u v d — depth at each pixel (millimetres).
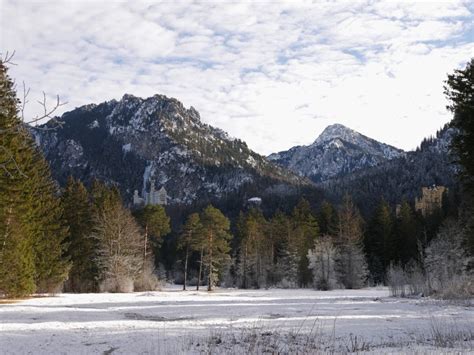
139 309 24344
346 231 69875
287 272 72312
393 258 78688
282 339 13273
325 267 64875
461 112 26531
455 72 26984
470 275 35469
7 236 29859
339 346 12164
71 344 12273
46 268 39375
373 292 51969
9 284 30141
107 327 15992
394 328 16344
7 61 4926
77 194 51969
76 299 32438
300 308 25047
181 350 11227
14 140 24922
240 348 11539
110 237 50281
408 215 83375
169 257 96438
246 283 72750
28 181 32312
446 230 54500
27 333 14195
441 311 22594
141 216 63281
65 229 43312
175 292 50062
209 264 62406
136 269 52000
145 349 11492
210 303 29516
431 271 45250
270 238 80625
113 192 60281
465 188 27875
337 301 31688
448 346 11484
